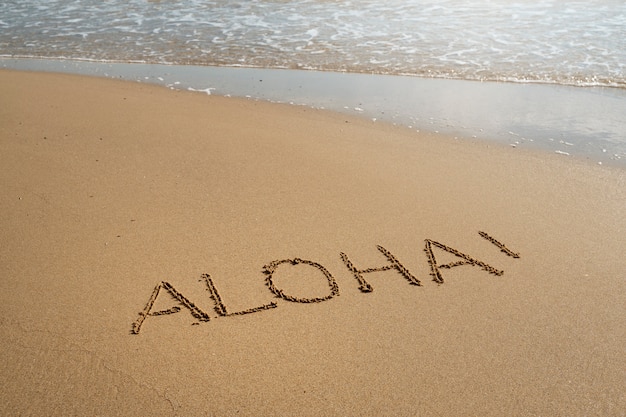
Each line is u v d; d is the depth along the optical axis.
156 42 9.84
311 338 3.50
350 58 8.99
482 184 5.31
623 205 4.97
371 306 3.77
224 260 4.15
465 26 10.41
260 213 4.72
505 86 7.91
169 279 3.94
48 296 3.73
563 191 5.21
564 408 3.08
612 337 3.54
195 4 12.10
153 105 7.05
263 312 3.69
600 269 4.14
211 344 3.42
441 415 3.03
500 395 3.15
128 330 3.50
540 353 3.42
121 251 4.20
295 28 10.48
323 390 3.15
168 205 4.79
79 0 12.55
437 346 3.46
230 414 3.00
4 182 5.06
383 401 3.10
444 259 4.23
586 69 8.41
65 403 3.02
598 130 6.56
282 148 5.91
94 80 8.00
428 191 5.14
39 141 5.87
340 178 5.32
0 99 7.02
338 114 6.94
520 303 3.81
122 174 5.27
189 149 5.81
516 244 4.41
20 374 3.17
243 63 8.83
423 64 8.70
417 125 6.66
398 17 11.02
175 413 2.99
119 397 3.06
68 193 4.92
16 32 10.42
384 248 4.34
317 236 4.45
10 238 4.31
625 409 3.08
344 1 12.13
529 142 6.25
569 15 10.88
